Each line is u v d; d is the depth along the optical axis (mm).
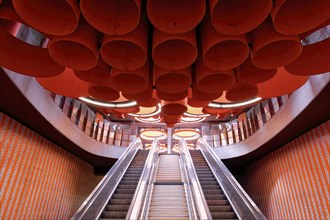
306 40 4438
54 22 1923
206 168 9164
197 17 1872
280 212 7461
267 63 2264
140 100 2938
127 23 1897
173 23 1903
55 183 7422
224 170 7227
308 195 5875
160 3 1938
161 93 2980
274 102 7410
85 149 8625
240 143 9883
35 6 1907
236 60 2242
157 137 12805
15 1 1823
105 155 10039
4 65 2420
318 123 5566
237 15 1949
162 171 9305
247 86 3016
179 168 9719
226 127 12461
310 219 5730
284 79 3211
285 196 7152
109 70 2611
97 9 1895
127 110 4164
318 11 1913
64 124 6934
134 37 2027
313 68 2484
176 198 6254
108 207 5309
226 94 3078
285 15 1940
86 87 3316
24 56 2494
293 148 6840
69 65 2258
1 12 2082
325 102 4566
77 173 9367
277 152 8008
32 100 4809
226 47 2312
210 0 1821
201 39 2262
